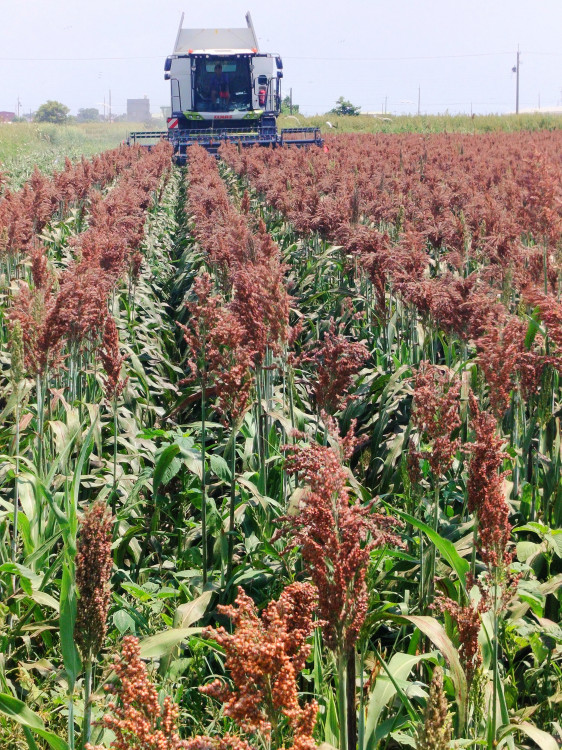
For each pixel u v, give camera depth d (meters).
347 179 29.03
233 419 8.12
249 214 24.95
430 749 3.82
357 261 17.39
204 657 6.80
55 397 10.77
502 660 7.03
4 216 17.28
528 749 6.08
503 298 12.40
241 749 3.44
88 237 15.48
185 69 47.94
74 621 4.98
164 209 36.59
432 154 45.19
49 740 4.79
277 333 9.65
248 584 8.04
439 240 18.94
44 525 8.48
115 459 9.63
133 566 9.23
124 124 175.88
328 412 8.96
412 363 13.47
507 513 5.32
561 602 7.48
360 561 4.39
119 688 3.70
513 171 33.25
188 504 10.36
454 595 7.09
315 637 6.11
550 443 10.07
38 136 98.06
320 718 5.51
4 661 6.64
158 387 14.72
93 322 10.50
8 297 12.63
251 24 49.56
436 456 6.96
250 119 48.41
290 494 9.20
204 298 8.06
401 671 5.65
